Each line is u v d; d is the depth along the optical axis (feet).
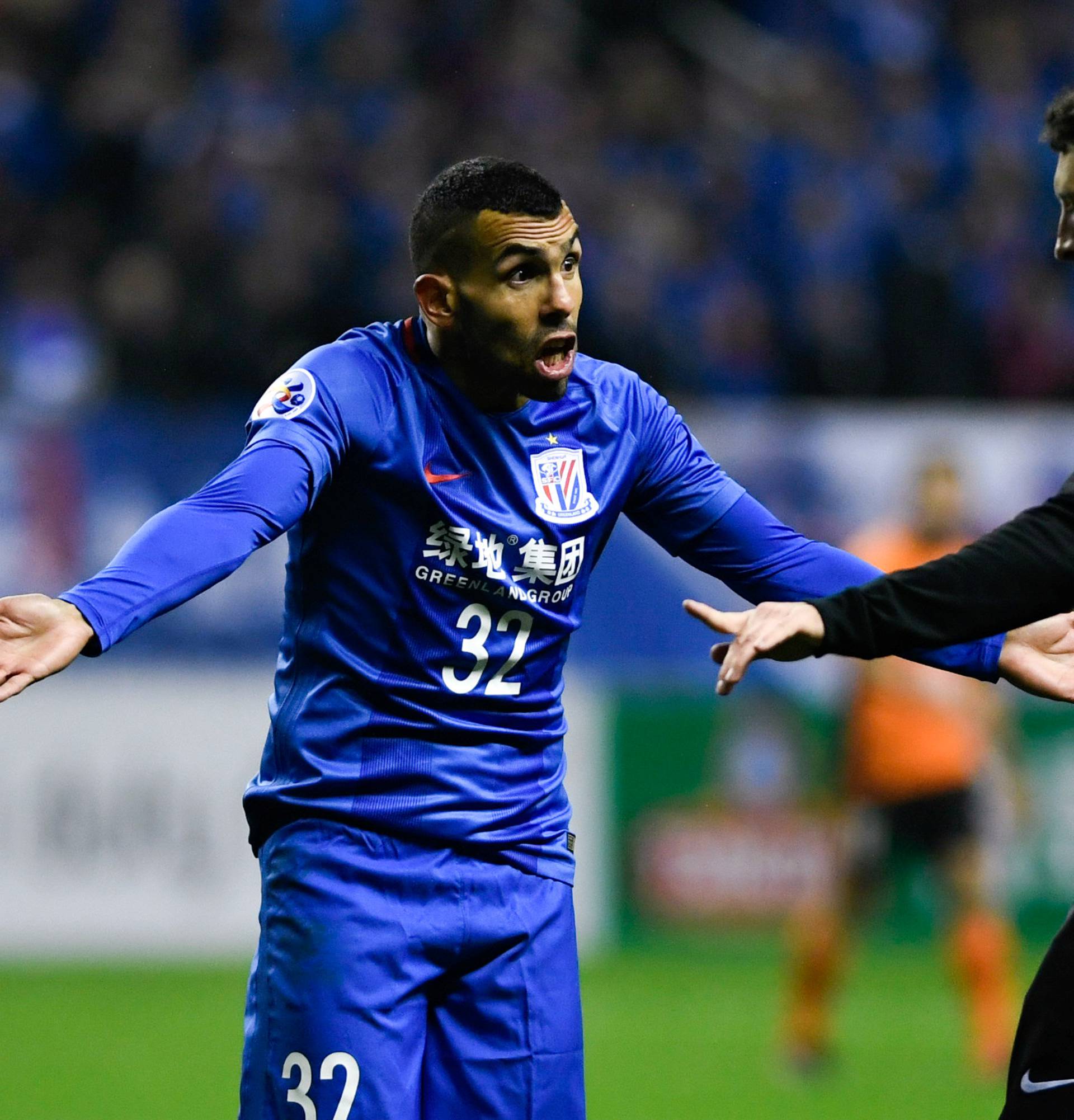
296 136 141.08
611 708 117.91
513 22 161.07
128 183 142.10
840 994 107.34
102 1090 78.13
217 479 37.99
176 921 113.19
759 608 36.32
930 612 35.78
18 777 111.55
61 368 129.29
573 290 39.78
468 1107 40.37
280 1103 39.73
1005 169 159.02
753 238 150.30
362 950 39.60
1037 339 146.20
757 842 119.03
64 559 111.04
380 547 40.14
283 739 41.19
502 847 40.86
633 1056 87.86
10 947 111.45
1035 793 119.03
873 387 142.20
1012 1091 39.68
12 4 146.72
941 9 173.47
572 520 41.09
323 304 132.98
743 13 174.29
